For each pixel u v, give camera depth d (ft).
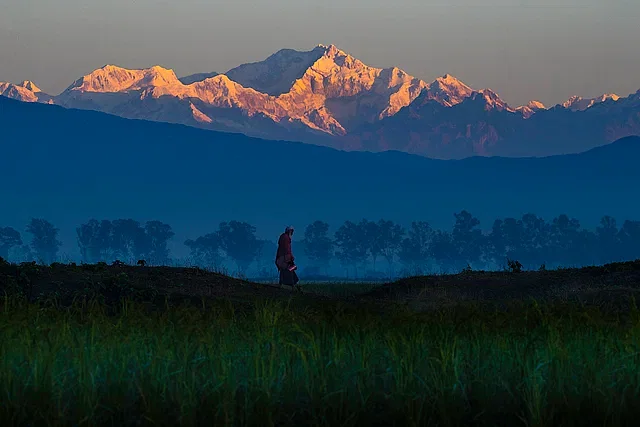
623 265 318.65
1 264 251.80
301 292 298.56
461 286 323.37
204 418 103.91
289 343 115.85
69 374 111.34
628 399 107.96
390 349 121.39
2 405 104.01
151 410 103.71
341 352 120.06
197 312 151.02
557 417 106.32
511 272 353.31
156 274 284.82
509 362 119.55
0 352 117.08
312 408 106.32
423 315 152.15
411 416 102.94
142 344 125.70
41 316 156.66
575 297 257.34
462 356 118.62
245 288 294.05
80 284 248.11
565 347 122.42
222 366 111.75
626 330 136.98
